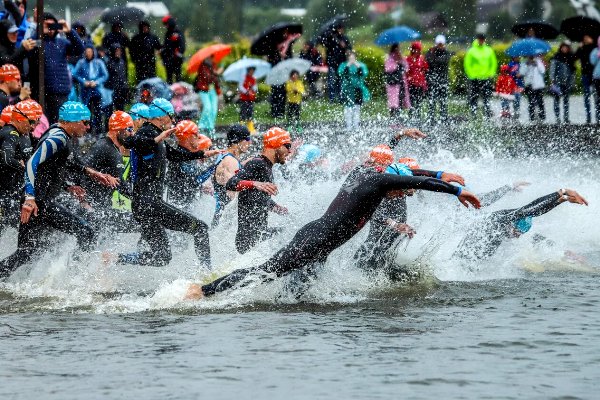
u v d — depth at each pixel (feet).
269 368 45.88
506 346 49.57
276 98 142.61
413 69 135.13
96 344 50.55
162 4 261.03
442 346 49.65
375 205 60.70
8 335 52.75
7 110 71.36
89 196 73.26
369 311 58.03
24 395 42.14
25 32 100.32
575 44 204.03
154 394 42.16
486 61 139.74
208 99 128.26
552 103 178.50
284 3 304.09
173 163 75.05
